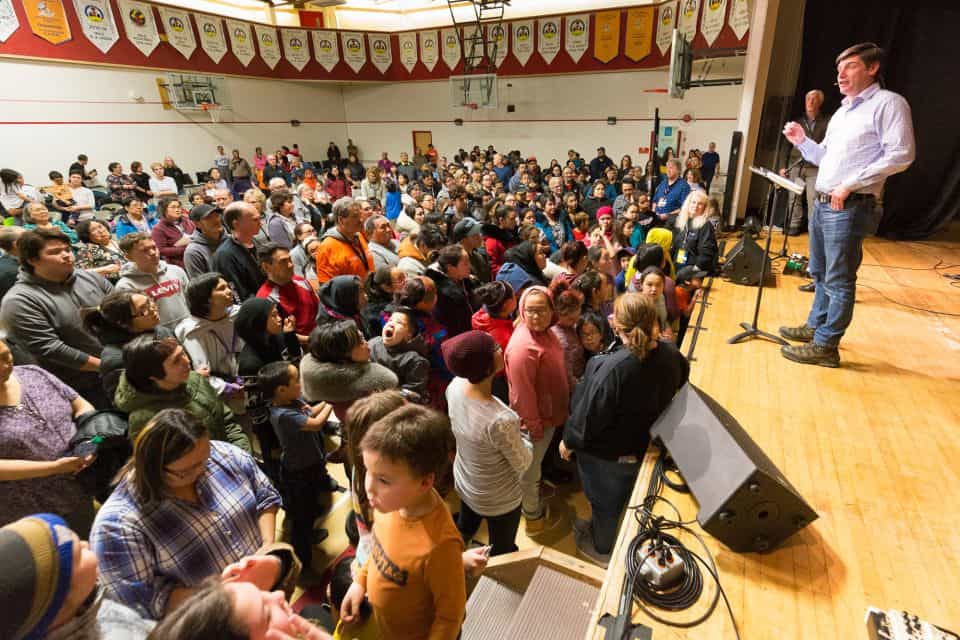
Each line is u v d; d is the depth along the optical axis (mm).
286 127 13719
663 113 10680
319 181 11969
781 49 6934
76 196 8000
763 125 7234
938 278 4391
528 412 2332
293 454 2271
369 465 1066
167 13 10688
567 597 1776
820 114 6395
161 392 1882
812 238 3000
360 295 2988
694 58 9125
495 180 9016
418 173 12500
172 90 10992
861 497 1893
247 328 2451
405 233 5578
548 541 2617
